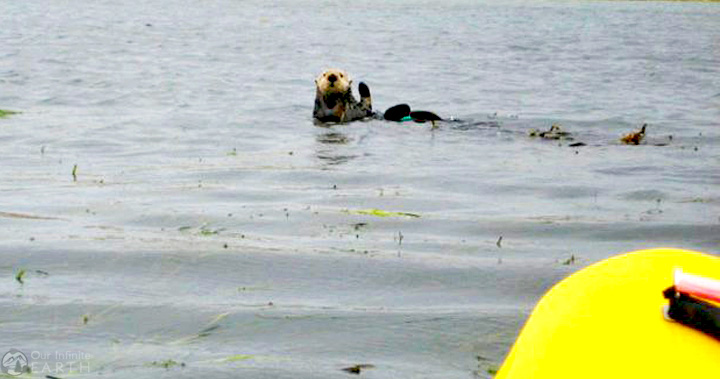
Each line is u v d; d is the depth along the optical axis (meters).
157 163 9.95
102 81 18.94
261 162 10.08
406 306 4.96
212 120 13.74
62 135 11.92
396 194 8.18
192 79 19.77
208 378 4.00
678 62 25.47
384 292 5.21
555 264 5.79
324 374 4.07
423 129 12.97
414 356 4.30
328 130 12.91
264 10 51.66
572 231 6.76
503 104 16.41
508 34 36.41
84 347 4.35
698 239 6.58
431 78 20.78
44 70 20.84
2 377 4.01
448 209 7.55
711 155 10.76
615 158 10.48
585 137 12.34
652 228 6.84
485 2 69.88
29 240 6.13
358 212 7.34
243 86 18.80
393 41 32.03
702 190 8.51
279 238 6.39
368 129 12.99
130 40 30.06
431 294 5.18
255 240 6.29
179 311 4.82
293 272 5.54
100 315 4.75
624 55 27.61
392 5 61.19
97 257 5.73
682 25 44.25
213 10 50.47
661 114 15.02
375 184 8.75
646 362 2.25
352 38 33.06
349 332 4.57
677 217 7.23
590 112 15.27
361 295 5.15
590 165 9.95
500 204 7.80
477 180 8.96
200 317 4.75
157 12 46.97
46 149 10.80
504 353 4.35
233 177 9.05
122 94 16.92
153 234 6.42
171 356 4.25
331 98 13.93
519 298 5.14
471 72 22.23
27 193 8.01
